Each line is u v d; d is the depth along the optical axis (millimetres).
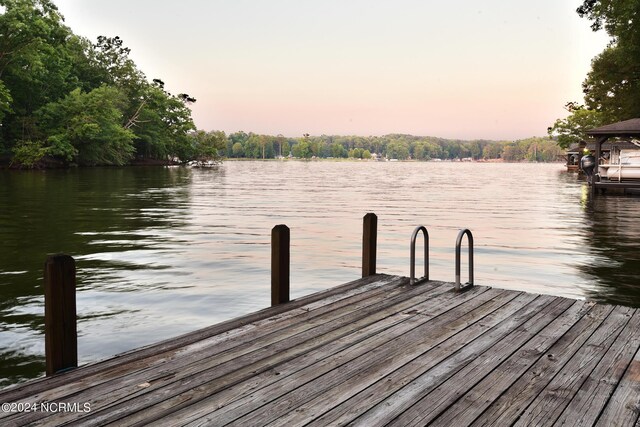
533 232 16703
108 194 30797
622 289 9250
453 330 5223
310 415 3369
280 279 6199
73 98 71188
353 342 4816
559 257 12375
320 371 4109
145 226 17391
